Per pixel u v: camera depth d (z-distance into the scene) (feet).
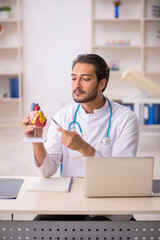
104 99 6.46
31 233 5.09
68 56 22.04
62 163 6.59
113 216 5.45
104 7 21.56
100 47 21.76
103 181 5.13
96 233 5.08
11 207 4.83
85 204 4.95
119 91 22.39
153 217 9.25
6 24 21.79
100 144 6.35
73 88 6.02
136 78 13.44
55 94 22.34
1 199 5.13
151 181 5.18
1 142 17.54
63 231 5.08
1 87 22.41
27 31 21.86
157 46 20.88
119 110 6.41
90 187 5.15
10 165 13.71
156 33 21.63
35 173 12.69
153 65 21.97
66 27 21.81
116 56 21.90
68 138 5.56
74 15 21.70
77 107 6.48
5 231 5.10
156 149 15.97
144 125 20.62
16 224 5.08
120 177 5.13
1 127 21.39
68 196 5.24
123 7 21.43
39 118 5.41
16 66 22.30
